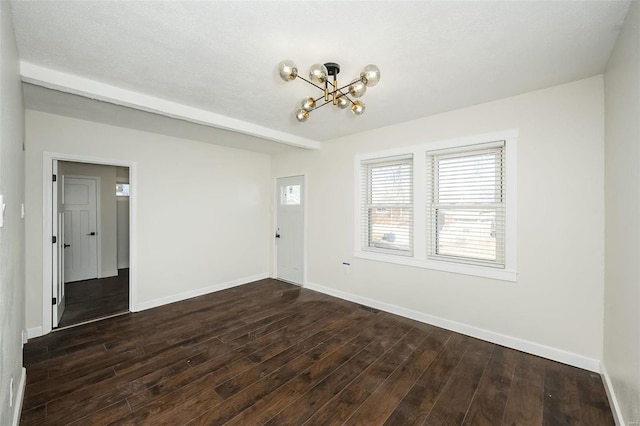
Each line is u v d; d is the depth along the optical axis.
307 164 4.53
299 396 1.95
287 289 4.50
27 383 2.07
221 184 4.50
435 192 3.18
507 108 2.63
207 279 4.32
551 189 2.43
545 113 2.45
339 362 2.37
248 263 4.91
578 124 2.30
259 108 2.91
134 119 3.16
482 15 1.54
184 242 4.06
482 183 2.86
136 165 3.59
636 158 1.47
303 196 4.65
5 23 1.33
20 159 2.15
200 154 4.23
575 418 1.76
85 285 4.74
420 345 2.68
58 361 2.38
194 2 1.44
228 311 3.55
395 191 3.55
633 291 1.52
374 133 3.64
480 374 2.21
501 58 1.97
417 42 1.79
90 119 3.15
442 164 3.13
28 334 2.82
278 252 5.13
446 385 2.08
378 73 1.79
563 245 2.38
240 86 2.41
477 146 2.83
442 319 3.07
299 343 2.71
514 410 1.83
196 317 3.36
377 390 2.02
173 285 3.93
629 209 1.60
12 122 1.60
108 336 2.85
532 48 1.86
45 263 2.94
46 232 2.95
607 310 2.08
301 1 1.43
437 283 3.11
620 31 1.67
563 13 1.52
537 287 2.50
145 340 2.77
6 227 1.35
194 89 2.46
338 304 3.80
